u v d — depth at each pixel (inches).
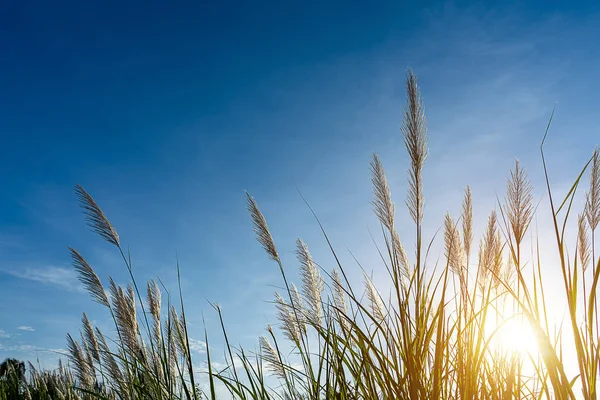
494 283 48.3
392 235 45.2
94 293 69.3
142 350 70.6
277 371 62.7
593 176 41.1
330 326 54.9
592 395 32.8
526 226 38.7
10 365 105.7
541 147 35.6
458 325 43.6
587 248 41.1
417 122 40.6
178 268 62.7
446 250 49.9
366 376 45.6
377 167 46.6
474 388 40.6
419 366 40.9
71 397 90.0
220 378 55.9
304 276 66.0
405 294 46.1
